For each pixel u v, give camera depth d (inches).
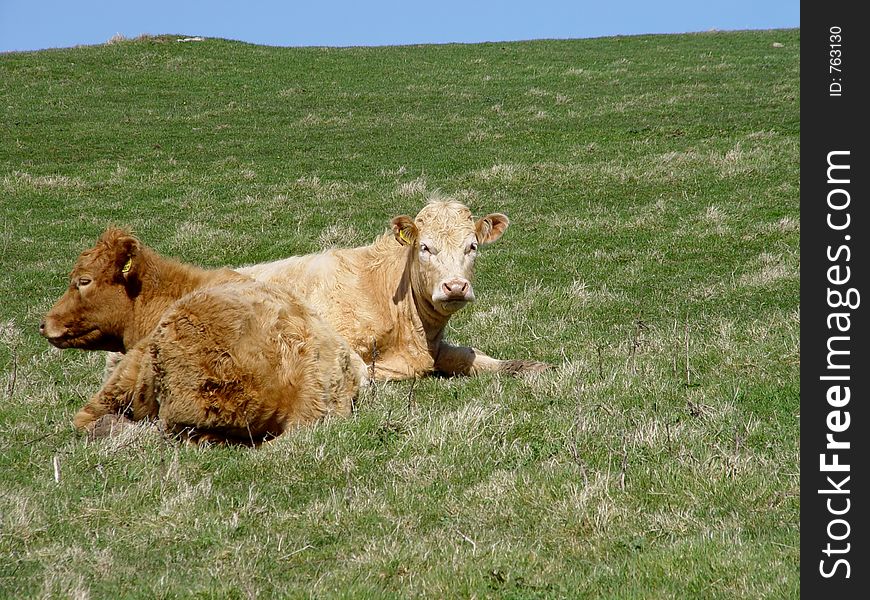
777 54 1530.5
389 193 825.5
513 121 1121.4
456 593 215.0
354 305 431.2
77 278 353.1
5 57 1483.8
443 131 1082.1
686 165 876.0
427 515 262.7
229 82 1359.5
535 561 230.7
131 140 1053.8
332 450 294.2
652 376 379.6
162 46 1569.9
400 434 314.8
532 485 272.4
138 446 294.7
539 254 668.1
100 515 255.1
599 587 217.8
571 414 336.5
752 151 906.7
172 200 826.8
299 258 456.8
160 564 234.8
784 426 322.3
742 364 398.9
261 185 866.1
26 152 997.2
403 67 1488.7
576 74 1416.1
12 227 758.5
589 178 856.9
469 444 305.4
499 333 492.7
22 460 297.9
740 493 261.9
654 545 238.7
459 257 415.5
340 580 222.8
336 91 1311.5
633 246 677.9
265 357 302.2
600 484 266.1
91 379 415.8
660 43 1726.1
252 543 243.3
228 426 302.0
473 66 1507.1
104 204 819.4
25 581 221.0
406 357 431.2
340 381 325.1
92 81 1347.2
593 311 533.0
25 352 472.7
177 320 299.4
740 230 689.0
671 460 284.2
